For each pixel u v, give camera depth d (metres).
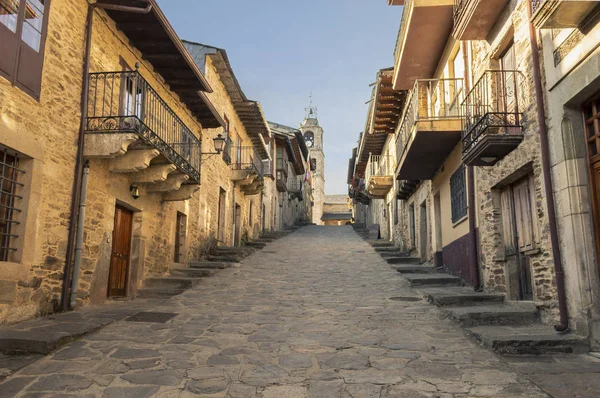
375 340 5.81
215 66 14.70
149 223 9.98
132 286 9.30
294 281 10.94
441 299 7.64
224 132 16.22
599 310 5.11
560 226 5.61
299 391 4.12
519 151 6.62
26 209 6.09
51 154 6.59
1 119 5.58
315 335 6.07
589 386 4.04
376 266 13.48
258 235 22.95
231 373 4.57
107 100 8.08
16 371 4.51
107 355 5.07
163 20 8.07
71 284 7.09
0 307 5.66
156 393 4.06
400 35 10.80
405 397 3.95
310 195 50.31
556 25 4.96
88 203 7.59
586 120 5.46
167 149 8.74
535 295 6.50
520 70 6.64
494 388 4.11
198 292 9.32
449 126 9.09
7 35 5.73
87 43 7.49
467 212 9.19
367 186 21.28
